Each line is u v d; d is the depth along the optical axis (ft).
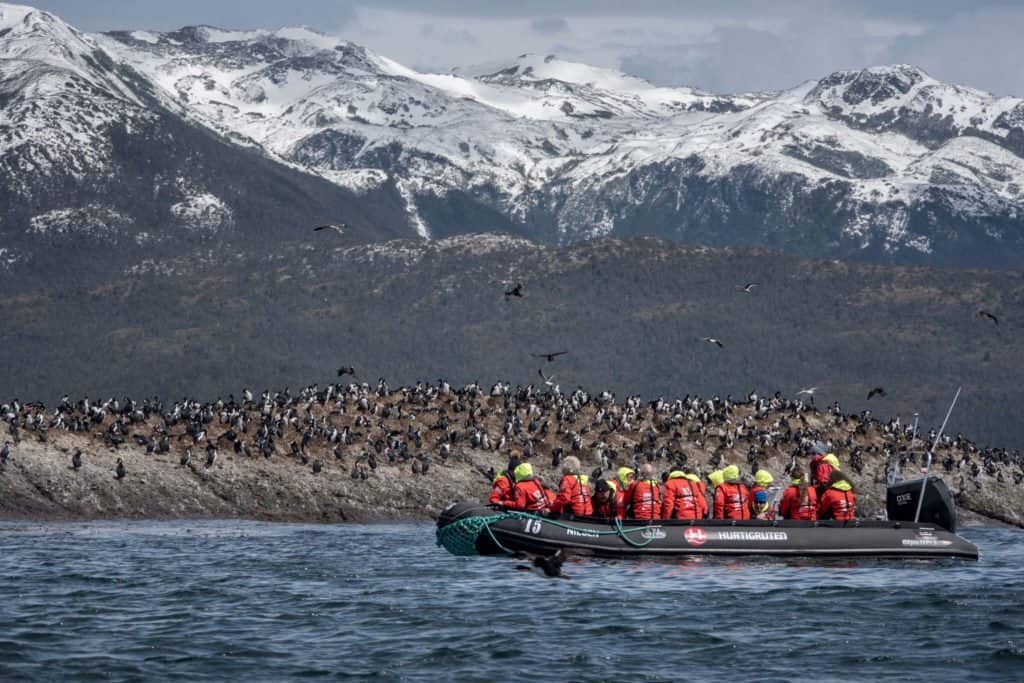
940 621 163.02
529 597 179.93
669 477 206.28
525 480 203.51
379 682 134.21
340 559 236.02
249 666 140.36
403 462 381.40
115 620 166.50
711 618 164.55
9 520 322.34
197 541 276.82
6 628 160.45
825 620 163.32
